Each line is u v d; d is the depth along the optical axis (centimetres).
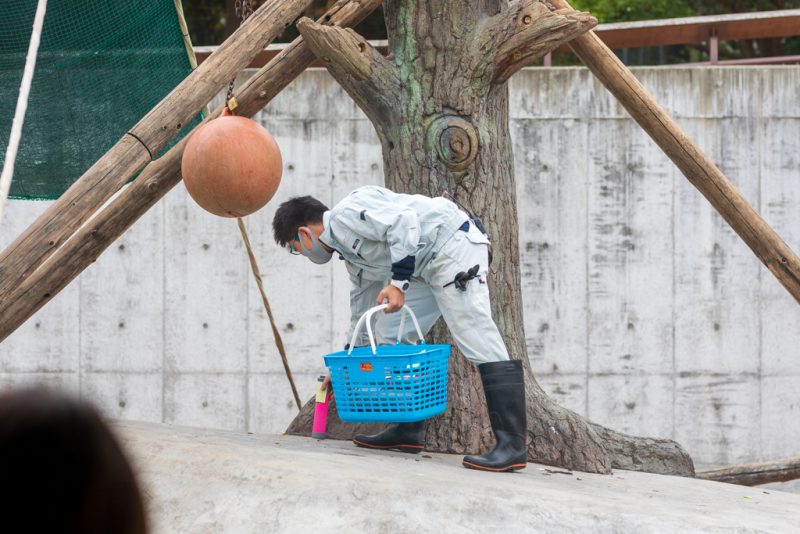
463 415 812
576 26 778
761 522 577
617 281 1379
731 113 1380
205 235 1396
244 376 1395
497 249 830
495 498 557
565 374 1377
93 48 1030
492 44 801
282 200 1398
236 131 679
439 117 813
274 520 537
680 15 2373
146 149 704
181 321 1396
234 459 599
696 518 560
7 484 114
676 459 942
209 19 2598
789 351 1370
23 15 995
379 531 526
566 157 1384
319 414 836
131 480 119
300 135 1397
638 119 882
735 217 870
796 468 968
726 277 1374
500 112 848
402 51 826
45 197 1088
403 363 636
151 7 1016
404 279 658
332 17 802
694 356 1371
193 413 1396
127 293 1400
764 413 1369
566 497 582
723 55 2784
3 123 1045
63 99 1046
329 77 1393
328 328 1391
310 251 704
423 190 816
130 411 1396
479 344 683
